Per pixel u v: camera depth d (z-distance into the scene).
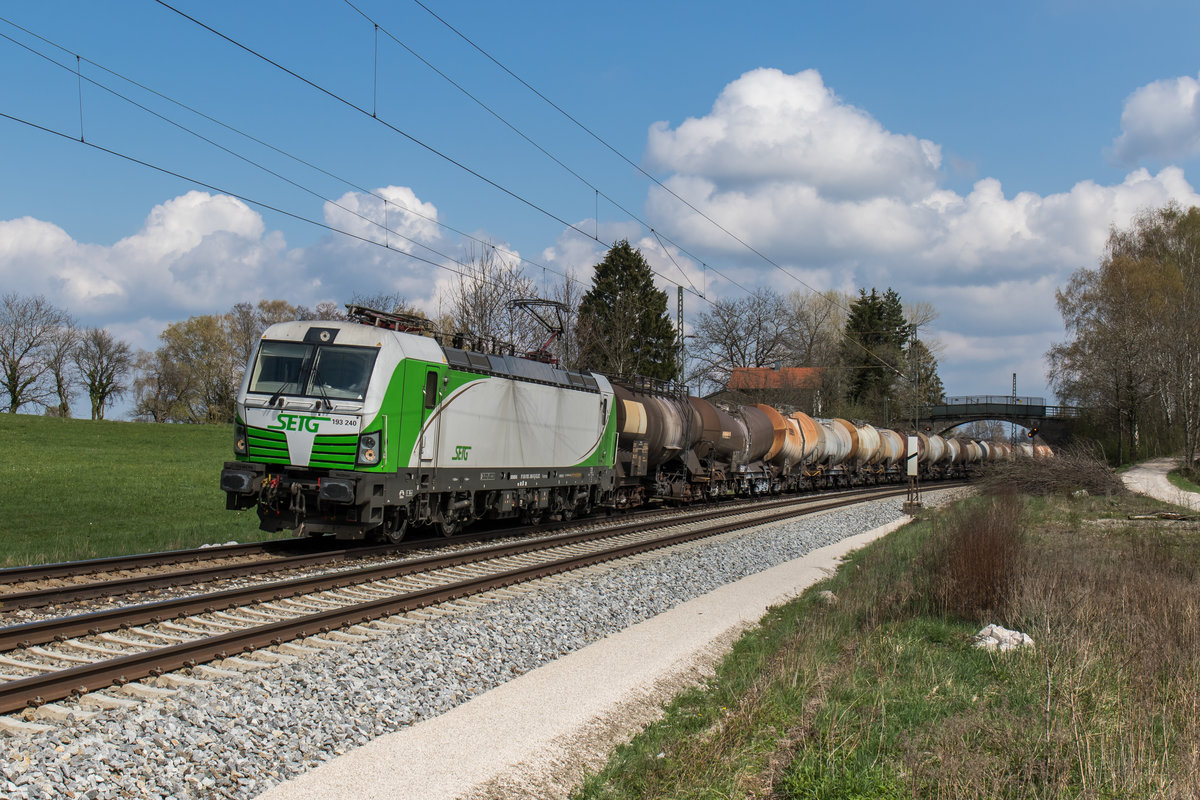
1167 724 7.40
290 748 6.15
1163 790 5.84
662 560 16.33
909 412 82.19
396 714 7.13
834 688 8.33
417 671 8.19
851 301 87.62
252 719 6.52
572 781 6.30
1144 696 8.12
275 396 14.08
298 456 13.87
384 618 10.20
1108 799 5.84
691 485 29.31
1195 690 8.01
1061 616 10.64
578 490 22.02
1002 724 7.41
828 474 42.06
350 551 14.36
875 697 8.14
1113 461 63.19
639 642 10.36
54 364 67.69
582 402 21.41
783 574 16.52
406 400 14.67
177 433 53.22
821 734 7.05
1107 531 22.34
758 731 7.37
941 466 56.41
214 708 6.62
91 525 19.34
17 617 9.31
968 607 12.16
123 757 5.63
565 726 7.20
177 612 9.61
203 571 11.80
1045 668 8.76
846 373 77.94
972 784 6.00
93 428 51.31
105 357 70.81
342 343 14.36
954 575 12.76
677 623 11.59
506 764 6.27
